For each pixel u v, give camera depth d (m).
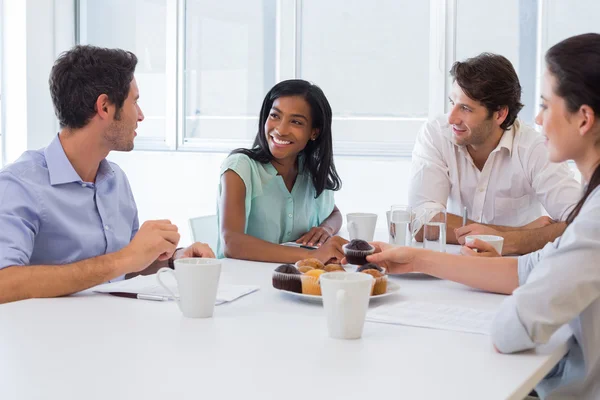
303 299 1.48
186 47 4.54
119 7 4.71
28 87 4.56
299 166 2.47
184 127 4.61
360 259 1.71
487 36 3.75
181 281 1.29
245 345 1.13
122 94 1.75
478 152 2.67
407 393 0.91
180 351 1.08
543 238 2.24
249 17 4.33
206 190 4.41
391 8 3.94
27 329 1.21
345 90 4.11
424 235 1.93
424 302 1.47
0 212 1.60
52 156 1.73
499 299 1.52
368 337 1.19
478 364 1.05
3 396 0.87
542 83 1.29
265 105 2.38
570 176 2.56
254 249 2.01
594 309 1.15
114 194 1.88
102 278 1.50
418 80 3.92
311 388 0.92
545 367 1.07
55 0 4.69
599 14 3.51
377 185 3.94
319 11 4.12
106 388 0.91
